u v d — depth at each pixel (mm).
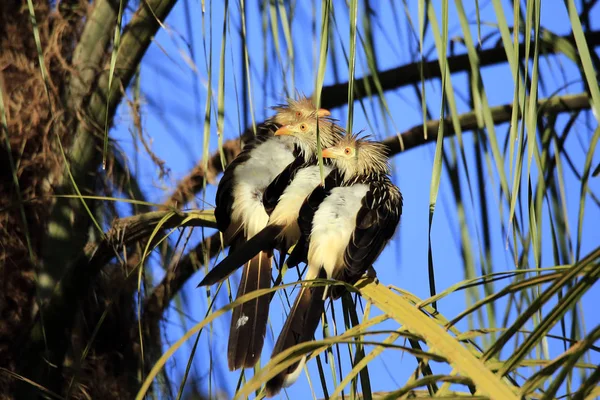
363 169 9867
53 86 9570
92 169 9641
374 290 5727
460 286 5555
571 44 9609
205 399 9312
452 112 7090
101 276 10008
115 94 9516
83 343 9742
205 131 6688
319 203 8484
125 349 9820
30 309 9367
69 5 10000
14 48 9812
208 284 7270
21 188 9562
